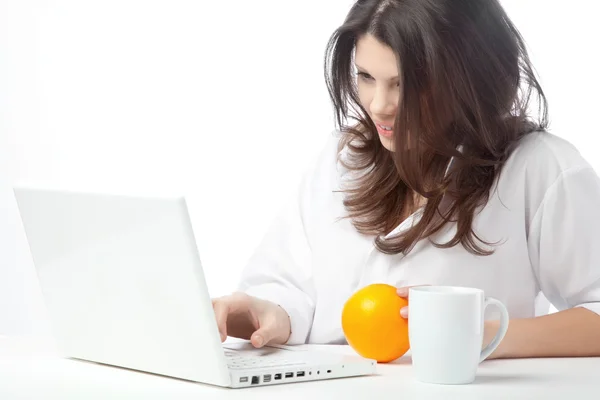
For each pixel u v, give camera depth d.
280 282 2.17
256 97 4.07
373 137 2.08
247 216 4.12
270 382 1.42
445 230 1.99
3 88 4.13
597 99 3.67
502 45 1.91
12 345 1.78
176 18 4.09
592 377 1.49
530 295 2.01
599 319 1.77
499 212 1.97
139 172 4.12
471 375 1.43
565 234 1.93
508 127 1.97
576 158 1.96
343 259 2.12
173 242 1.33
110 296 1.47
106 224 1.42
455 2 1.81
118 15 4.10
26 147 4.14
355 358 1.55
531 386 1.41
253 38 4.06
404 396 1.33
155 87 4.11
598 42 3.65
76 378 1.47
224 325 1.72
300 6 4.02
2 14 4.11
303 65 4.04
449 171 1.95
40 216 1.53
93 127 4.13
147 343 1.46
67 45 4.12
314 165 2.28
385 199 2.08
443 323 1.41
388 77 1.79
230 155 4.11
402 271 2.01
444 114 1.83
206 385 1.41
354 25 1.79
